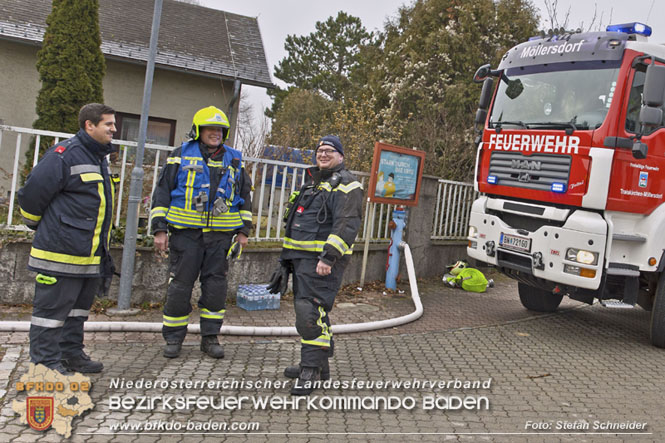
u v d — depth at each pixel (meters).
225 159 4.57
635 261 5.88
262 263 6.61
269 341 5.24
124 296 5.56
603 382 4.82
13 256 5.47
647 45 5.73
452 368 4.90
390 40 18.42
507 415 3.96
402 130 14.05
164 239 4.45
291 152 9.47
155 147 5.97
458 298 7.85
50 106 9.24
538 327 6.64
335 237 3.96
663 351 6.04
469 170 11.32
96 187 3.77
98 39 9.59
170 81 12.26
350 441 3.40
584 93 5.85
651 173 5.81
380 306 6.93
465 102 14.27
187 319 4.64
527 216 6.19
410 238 8.39
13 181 5.45
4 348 4.39
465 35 15.21
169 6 14.27
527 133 6.14
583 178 5.59
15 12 11.27
